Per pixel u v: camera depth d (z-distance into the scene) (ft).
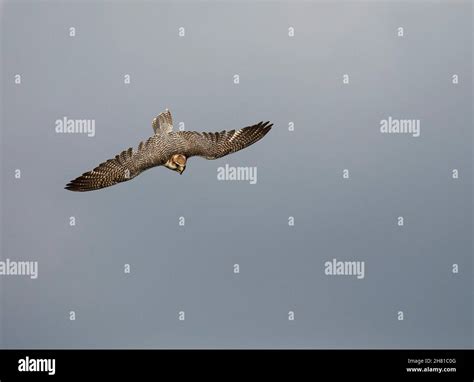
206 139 24.81
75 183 22.72
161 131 24.34
